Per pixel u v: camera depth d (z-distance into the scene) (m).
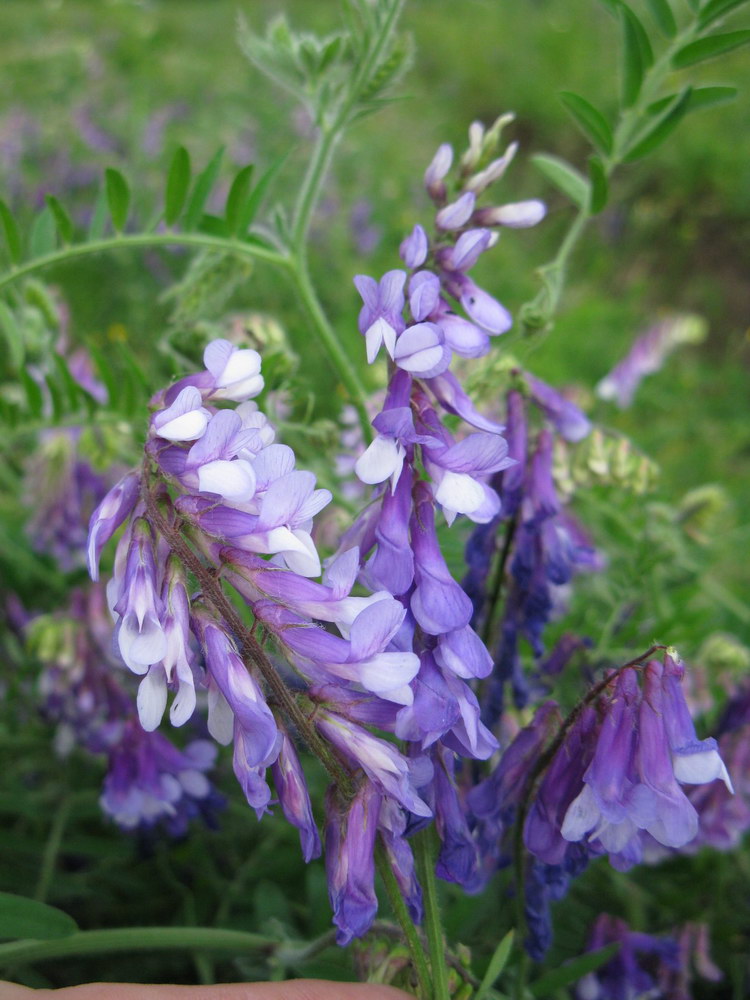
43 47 0.67
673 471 0.36
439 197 0.11
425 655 0.09
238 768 0.08
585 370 0.41
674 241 0.55
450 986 0.10
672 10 0.13
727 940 0.16
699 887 0.17
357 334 0.35
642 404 0.40
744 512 0.33
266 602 0.08
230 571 0.08
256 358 0.09
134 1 0.86
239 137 0.51
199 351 0.15
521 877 0.11
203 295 0.15
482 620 0.13
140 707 0.08
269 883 0.16
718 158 0.58
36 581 0.22
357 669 0.08
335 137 0.14
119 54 0.71
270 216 0.15
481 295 0.10
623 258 0.54
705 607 0.20
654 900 0.17
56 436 0.19
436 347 0.09
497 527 0.12
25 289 0.17
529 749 0.10
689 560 0.21
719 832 0.15
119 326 0.35
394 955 0.11
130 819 0.15
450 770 0.09
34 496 0.20
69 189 0.44
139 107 0.50
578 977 0.13
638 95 0.14
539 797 0.10
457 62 0.77
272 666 0.09
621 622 0.18
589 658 0.15
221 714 0.09
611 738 0.09
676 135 0.60
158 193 0.35
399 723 0.08
